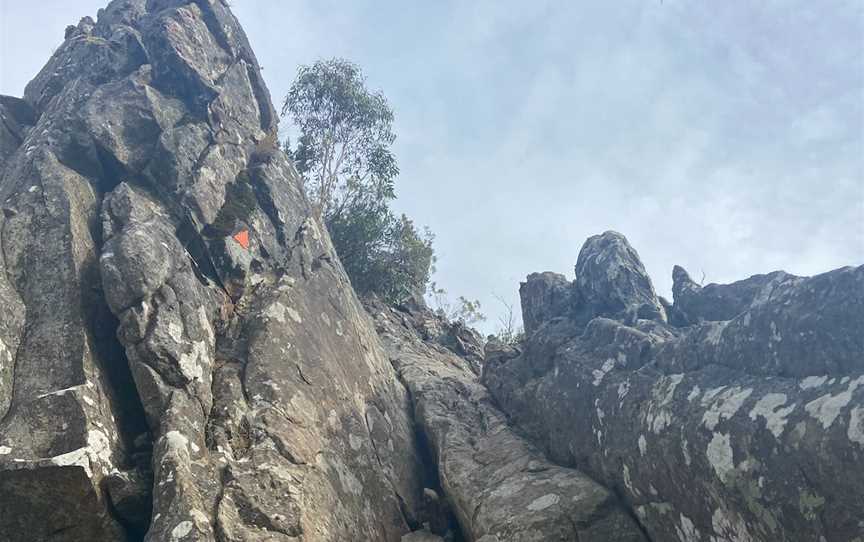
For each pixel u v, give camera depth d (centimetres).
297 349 1161
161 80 1453
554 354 1257
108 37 1622
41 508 802
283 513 892
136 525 855
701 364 899
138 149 1275
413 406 1402
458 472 1145
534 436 1205
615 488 987
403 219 2489
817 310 737
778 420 712
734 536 763
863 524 611
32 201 1077
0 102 1462
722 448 771
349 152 2481
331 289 1395
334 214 2372
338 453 1091
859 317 691
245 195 1358
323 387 1159
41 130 1284
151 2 1756
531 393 1249
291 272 1323
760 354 800
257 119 1598
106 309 1004
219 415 985
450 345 2106
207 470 899
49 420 849
